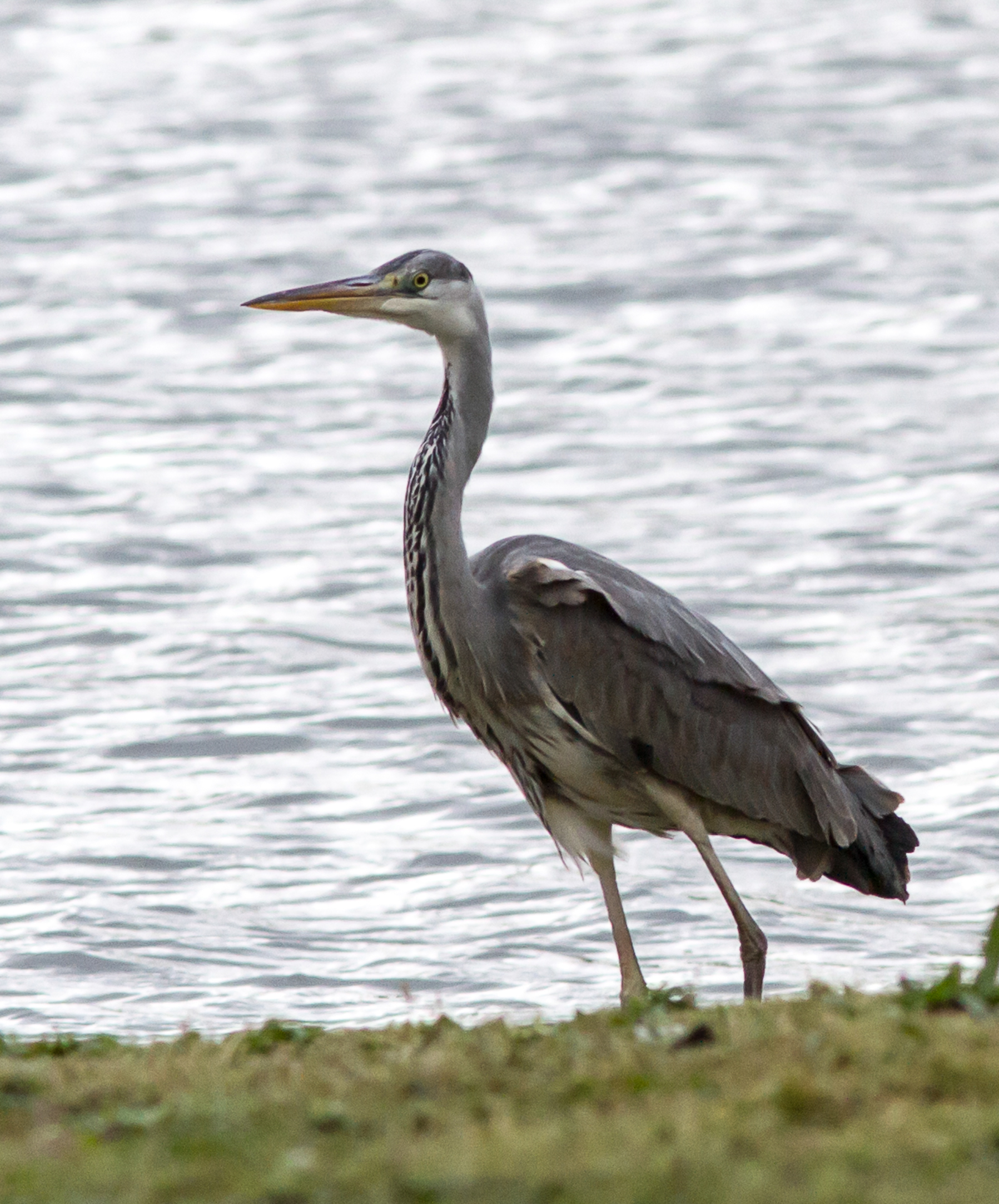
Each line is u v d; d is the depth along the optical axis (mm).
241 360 25141
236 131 36688
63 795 13398
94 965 10773
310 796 13406
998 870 12172
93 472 20875
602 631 9086
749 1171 4590
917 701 14883
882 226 30797
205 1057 6355
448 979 10664
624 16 45656
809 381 23953
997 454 21016
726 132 36500
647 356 25109
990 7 45812
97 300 27484
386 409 23141
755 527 18984
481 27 44688
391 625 16781
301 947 11086
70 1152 5027
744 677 9367
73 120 37500
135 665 15867
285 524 19281
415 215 31609
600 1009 8070
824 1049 5723
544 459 21344
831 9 45938
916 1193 4430
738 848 12961
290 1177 4688
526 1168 4676
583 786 9352
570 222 31203
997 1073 5281
